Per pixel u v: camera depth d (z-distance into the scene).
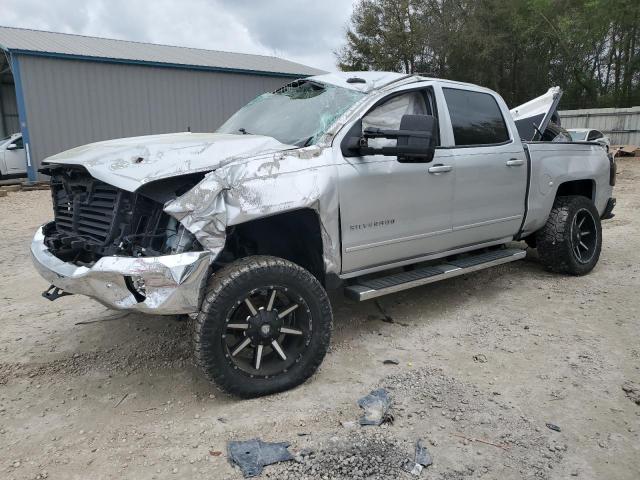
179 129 18.92
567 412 3.21
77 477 2.69
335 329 4.54
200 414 3.25
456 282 5.78
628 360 3.87
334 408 3.28
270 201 3.31
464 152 4.62
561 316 4.75
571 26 26.62
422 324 4.64
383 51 32.78
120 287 3.06
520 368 3.79
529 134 6.98
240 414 3.22
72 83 16.69
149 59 18.11
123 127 17.81
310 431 3.03
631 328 4.44
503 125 5.16
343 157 3.78
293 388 3.50
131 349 4.20
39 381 3.71
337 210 3.71
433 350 4.11
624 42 27.22
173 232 3.22
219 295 3.14
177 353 4.12
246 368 3.38
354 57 34.69
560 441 2.93
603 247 7.25
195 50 22.86
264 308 3.36
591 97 29.94
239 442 2.92
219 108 19.73
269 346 3.41
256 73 20.27
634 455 2.81
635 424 3.08
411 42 32.09
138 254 3.15
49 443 2.99
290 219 3.76
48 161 3.87
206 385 3.62
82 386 3.64
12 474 2.71
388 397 3.37
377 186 3.94
